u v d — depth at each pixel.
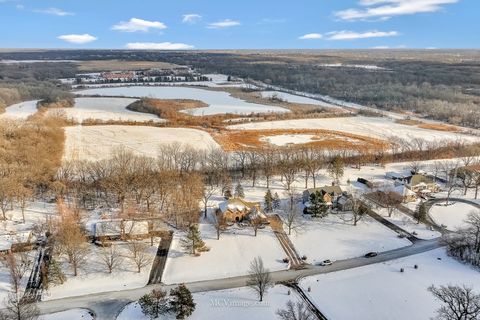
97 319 92.69
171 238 128.62
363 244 127.75
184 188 151.88
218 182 174.88
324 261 116.00
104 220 135.62
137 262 110.62
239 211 139.62
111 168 167.38
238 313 94.88
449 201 162.12
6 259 111.88
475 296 88.50
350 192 158.50
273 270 113.38
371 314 94.94
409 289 104.19
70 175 172.50
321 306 97.69
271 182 178.38
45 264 111.69
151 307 93.06
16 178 153.88
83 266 112.38
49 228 128.50
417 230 137.50
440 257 120.69
